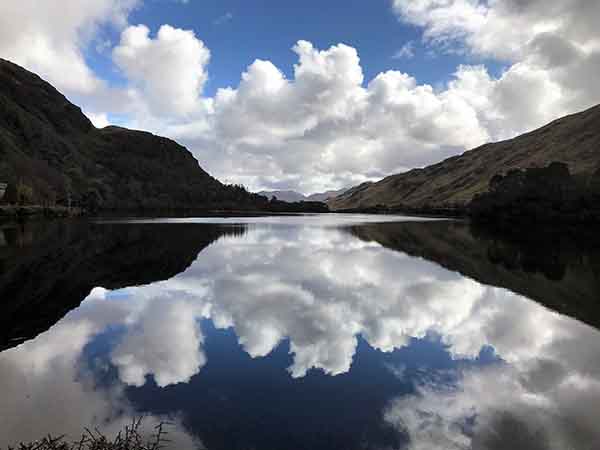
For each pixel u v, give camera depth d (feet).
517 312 65.00
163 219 398.42
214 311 64.28
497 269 108.37
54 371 40.19
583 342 50.44
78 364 42.06
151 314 62.39
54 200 515.91
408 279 92.89
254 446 26.81
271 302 70.44
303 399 34.19
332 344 49.14
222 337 51.60
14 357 44.06
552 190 295.89
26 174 595.88
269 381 37.96
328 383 37.70
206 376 39.14
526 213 303.89
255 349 47.06
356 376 39.50
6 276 89.97
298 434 28.48
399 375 39.81
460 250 152.46
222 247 154.71
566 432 29.14
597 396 35.27
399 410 32.35
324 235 222.28
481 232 245.86
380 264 115.75
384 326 56.75
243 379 38.32
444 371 40.98
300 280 90.53
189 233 217.56
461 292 79.46
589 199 258.78
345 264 115.14
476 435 28.71
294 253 139.13
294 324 57.47
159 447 26.40
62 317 60.39
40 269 99.50
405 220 446.60
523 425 30.12
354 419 30.86
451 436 28.53
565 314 64.03
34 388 36.11
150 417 30.76
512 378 39.37
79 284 84.07
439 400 34.37
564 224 274.57
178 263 113.80
